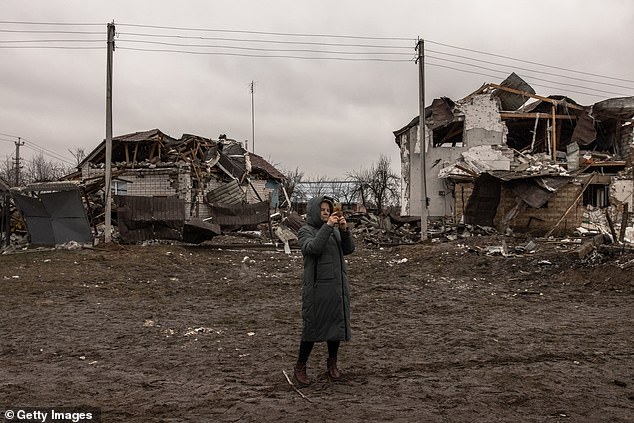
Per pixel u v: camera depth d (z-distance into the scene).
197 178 27.25
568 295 10.80
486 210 24.36
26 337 7.17
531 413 4.27
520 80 30.78
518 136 33.47
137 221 19.39
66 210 18.22
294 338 7.14
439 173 28.61
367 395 4.74
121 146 27.83
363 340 6.98
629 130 28.25
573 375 5.33
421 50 20.91
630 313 8.86
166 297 10.73
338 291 5.00
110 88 18.22
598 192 25.91
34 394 4.83
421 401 4.57
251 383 5.15
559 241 19.33
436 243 20.55
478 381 5.14
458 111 29.97
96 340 7.03
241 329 7.74
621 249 14.09
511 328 7.71
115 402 4.61
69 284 11.88
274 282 12.83
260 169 40.53
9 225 18.70
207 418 4.19
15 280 12.16
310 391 4.88
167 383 5.18
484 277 13.45
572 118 29.53
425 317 8.69
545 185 22.16
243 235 24.81
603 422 4.09
